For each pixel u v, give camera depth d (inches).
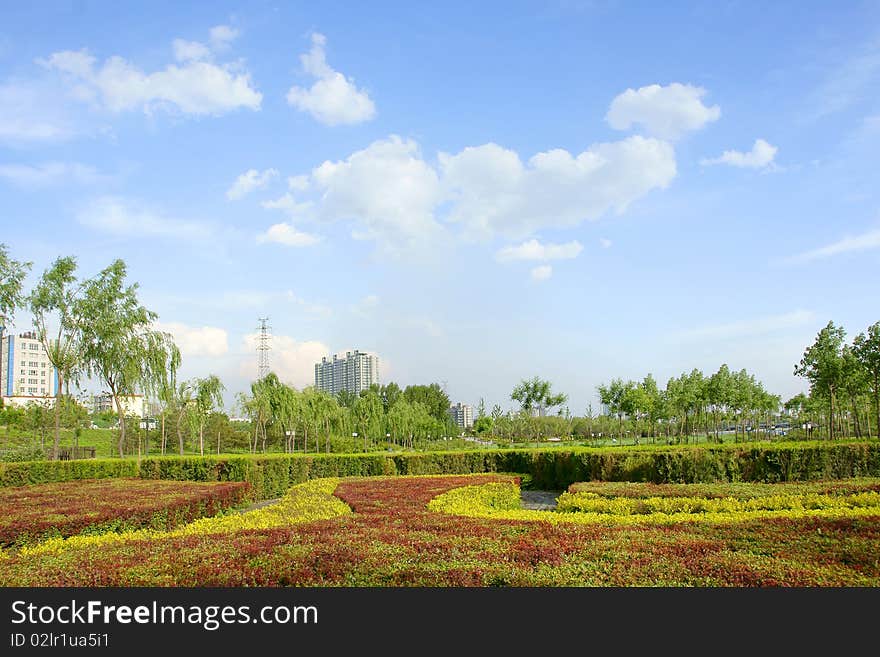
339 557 236.4
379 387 3157.0
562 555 237.9
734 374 1526.8
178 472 781.9
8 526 355.6
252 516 384.2
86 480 665.6
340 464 866.8
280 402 1470.2
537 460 818.8
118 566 234.1
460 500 443.5
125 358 1052.5
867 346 1013.2
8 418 1610.5
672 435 2027.6
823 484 502.6
